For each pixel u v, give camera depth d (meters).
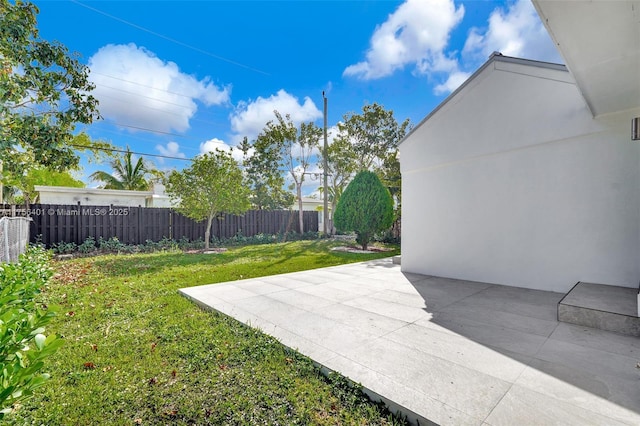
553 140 4.61
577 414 1.78
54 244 9.87
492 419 1.74
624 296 3.64
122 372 2.45
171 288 5.30
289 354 2.71
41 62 5.55
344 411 1.97
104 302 4.38
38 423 1.86
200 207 11.10
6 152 5.17
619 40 2.54
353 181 11.55
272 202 19.66
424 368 2.36
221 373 2.43
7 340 1.26
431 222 6.39
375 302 4.25
